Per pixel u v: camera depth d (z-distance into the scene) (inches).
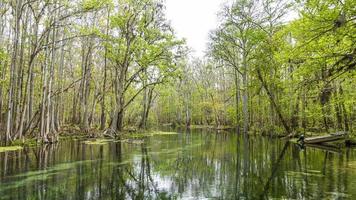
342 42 442.0
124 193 416.5
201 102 2689.5
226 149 902.4
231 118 2185.0
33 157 685.3
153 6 1330.0
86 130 1323.8
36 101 1385.3
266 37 1269.7
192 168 599.2
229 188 439.8
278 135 1307.8
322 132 1167.6
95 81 1588.3
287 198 377.4
